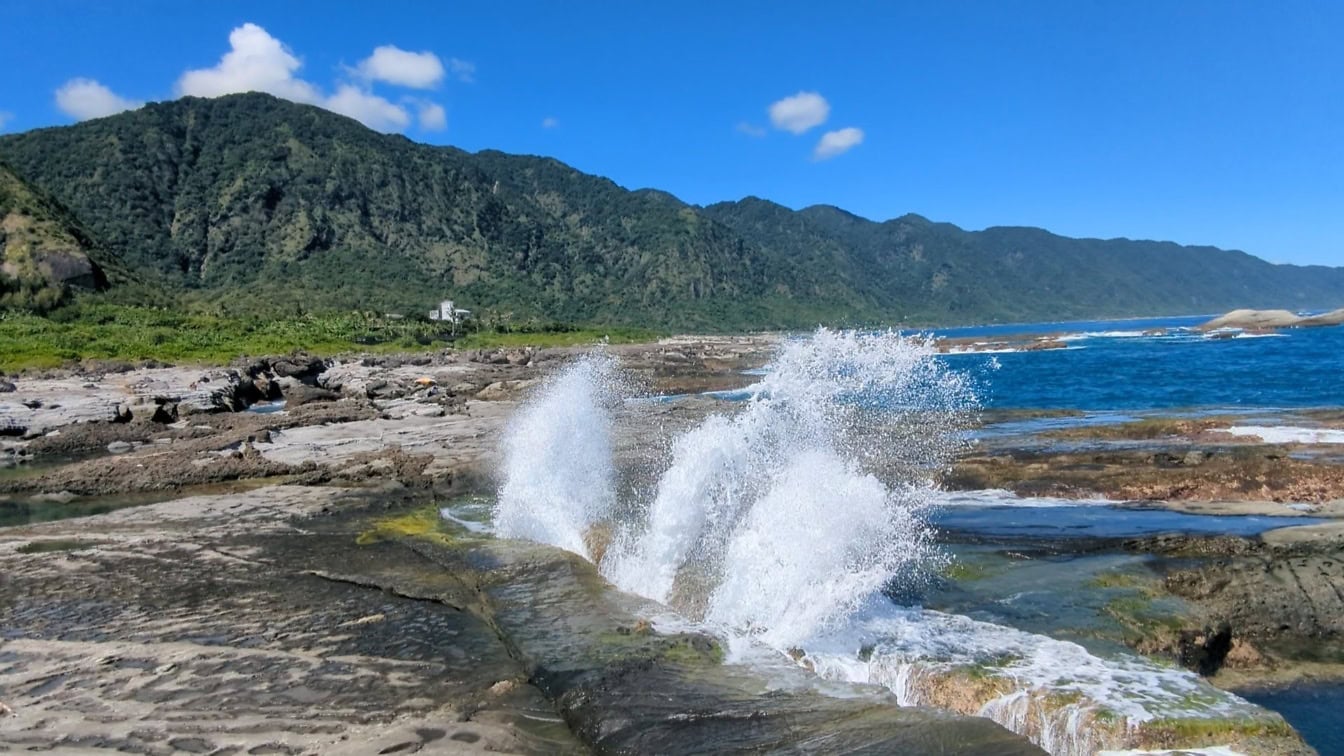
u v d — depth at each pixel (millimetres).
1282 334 91875
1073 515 13859
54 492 19172
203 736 7184
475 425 27219
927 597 9930
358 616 10312
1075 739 6695
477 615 10297
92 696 8047
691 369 63938
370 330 86062
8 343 53750
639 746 6859
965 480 16562
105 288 88000
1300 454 17641
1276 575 10188
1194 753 6312
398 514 15984
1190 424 22203
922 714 7094
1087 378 47312
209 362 54812
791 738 6836
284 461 21719
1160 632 8789
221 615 10383
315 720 7527
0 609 10633
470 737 7203
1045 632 8766
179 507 16672
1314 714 7875
